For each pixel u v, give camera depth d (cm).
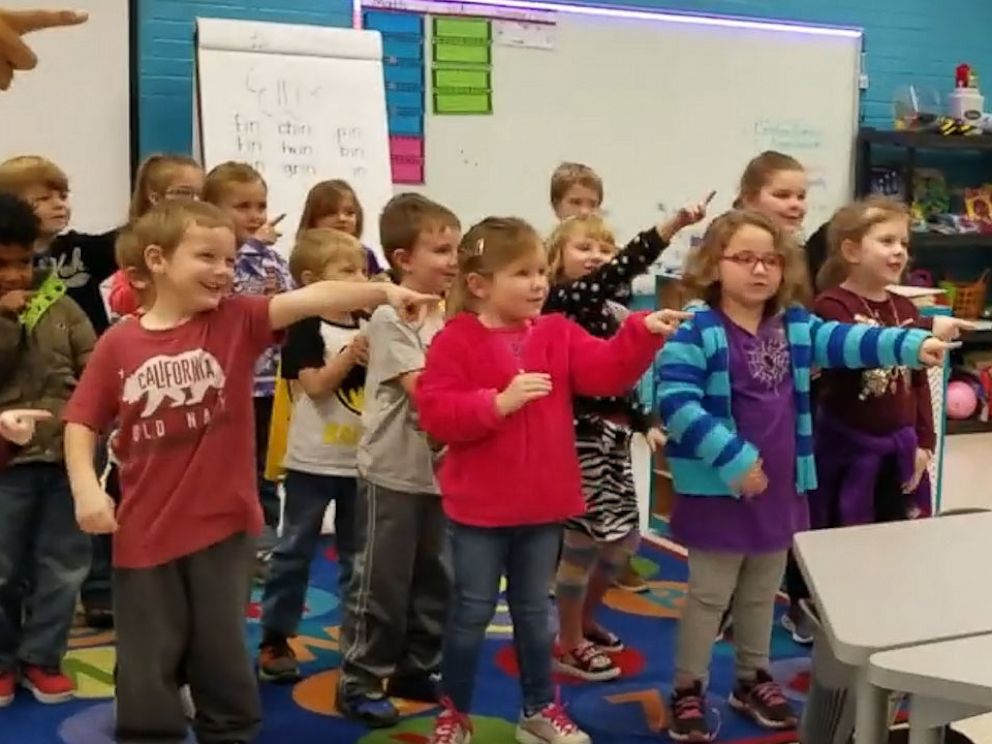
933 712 135
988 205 657
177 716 226
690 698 262
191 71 474
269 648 287
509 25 531
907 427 294
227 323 223
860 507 290
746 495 254
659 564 390
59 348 274
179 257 219
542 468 237
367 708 261
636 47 560
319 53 460
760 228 256
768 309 264
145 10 466
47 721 263
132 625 221
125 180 457
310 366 274
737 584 267
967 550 173
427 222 256
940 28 643
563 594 290
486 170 534
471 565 238
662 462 423
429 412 233
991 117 632
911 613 148
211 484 220
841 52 611
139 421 218
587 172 405
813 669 190
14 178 300
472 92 526
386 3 505
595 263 295
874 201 299
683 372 253
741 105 588
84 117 447
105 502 210
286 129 451
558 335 245
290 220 448
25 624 280
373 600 258
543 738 247
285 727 260
